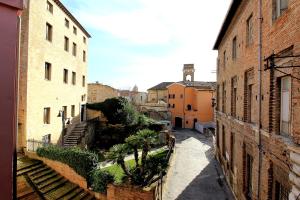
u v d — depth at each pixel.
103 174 13.36
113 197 12.28
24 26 17.53
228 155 16.53
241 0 12.10
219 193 15.13
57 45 22.38
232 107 15.52
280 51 7.15
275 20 7.63
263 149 8.69
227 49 17.34
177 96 50.72
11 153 2.45
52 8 21.17
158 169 14.20
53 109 21.81
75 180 14.73
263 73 8.87
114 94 43.25
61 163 15.59
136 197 11.60
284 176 6.79
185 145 30.81
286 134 7.18
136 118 32.16
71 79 26.44
